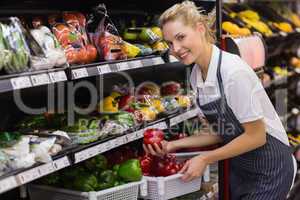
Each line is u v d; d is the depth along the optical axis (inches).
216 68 87.4
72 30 91.0
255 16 177.0
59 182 96.3
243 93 84.8
